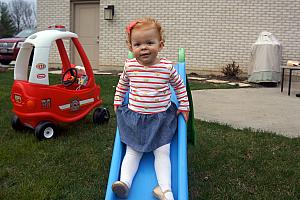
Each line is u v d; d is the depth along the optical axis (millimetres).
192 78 5617
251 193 1712
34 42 2352
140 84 1509
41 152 2174
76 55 6938
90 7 6715
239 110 3398
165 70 1504
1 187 1731
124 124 1536
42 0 6941
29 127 2525
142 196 1405
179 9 6012
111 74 5973
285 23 5555
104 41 6562
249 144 2361
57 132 2494
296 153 2207
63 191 1704
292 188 1753
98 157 2121
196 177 1879
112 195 1377
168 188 1374
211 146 2318
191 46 6047
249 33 5734
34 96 2330
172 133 1517
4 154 2117
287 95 4250
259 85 5070
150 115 1505
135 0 6242
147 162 1539
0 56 7422
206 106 3553
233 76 5707
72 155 2148
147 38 1446
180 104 1583
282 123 2939
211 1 5824
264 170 1955
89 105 2699
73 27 6871
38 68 2336
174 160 1516
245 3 5676
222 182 1821
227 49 5875
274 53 4977
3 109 3221
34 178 1828
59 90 2453
